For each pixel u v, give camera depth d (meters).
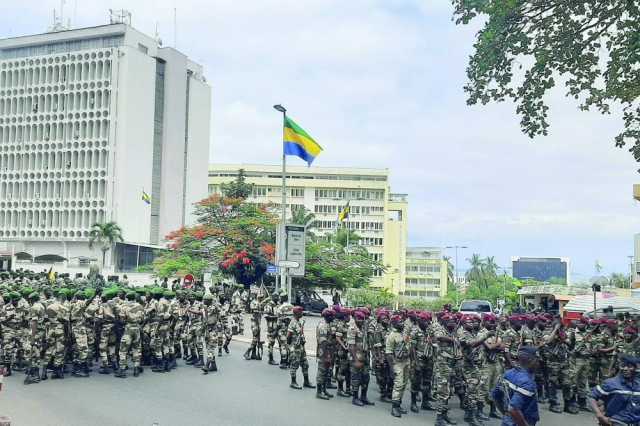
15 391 13.41
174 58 86.06
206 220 51.81
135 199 78.75
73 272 73.75
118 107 77.44
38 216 80.75
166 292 17.12
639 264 48.53
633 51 14.69
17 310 15.65
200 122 93.19
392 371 13.52
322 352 13.88
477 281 123.44
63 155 79.81
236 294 26.53
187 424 11.05
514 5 14.42
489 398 12.71
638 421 7.59
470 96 15.91
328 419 11.93
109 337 16.05
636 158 17.03
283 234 23.39
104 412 11.70
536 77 15.66
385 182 116.12
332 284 50.38
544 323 14.62
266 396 13.88
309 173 119.00
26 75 82.19
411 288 127.25
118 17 83.31
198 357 18.52
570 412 13.93
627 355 7.86
